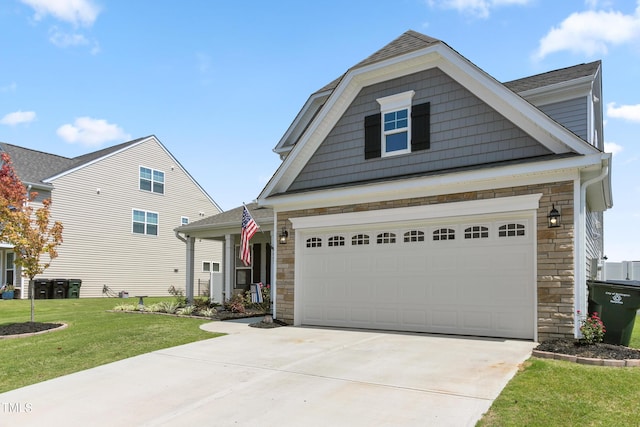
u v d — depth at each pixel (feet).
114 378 21.81
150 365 24.07
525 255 28.17
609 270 62.85
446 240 31.37
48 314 50.78
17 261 38.11
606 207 38.19
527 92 37.01
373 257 34.60
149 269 90.89
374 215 34.30
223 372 22.20
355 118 37.22
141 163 91.40
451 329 30.63
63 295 75.66
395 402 16.98
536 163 26.94
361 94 37.06
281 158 50.55
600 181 27.89
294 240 38.52
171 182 96.89
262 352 26.32
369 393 18.16
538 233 27.30
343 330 33.91
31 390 20.34
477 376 19.77
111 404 18.04
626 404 16.02
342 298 35.86
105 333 33.71
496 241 29.32
